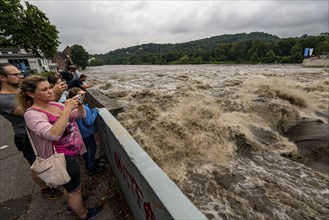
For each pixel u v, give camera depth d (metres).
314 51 61.69
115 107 4.68
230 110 8.81
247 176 4.38
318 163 4.83
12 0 22.41
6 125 6.36
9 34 23.28
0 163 4.05
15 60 32.38
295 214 3.35
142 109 8.54
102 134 3.68
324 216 3.30
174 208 1.17
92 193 2.98
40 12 25.19
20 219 2.61
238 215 3.38
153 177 1.50
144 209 1.80
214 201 3.70
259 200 3.68
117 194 2.91
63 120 1.76
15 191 3.16
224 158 5.14
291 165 4.79
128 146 2.07
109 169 3.55
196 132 6.36
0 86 2.39
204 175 4.48
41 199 2.94
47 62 46.81
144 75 29.28
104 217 2.53
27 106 1.90
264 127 7.23
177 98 10.87
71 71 7.20
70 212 2.61
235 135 6.20
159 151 5.40
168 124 6.89
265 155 5.28
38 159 1.86
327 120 7.81
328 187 3.97
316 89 12.16
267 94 10.56
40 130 1.70
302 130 6.95
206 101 9.85
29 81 1.80
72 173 2.06
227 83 15.46
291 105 8.83
